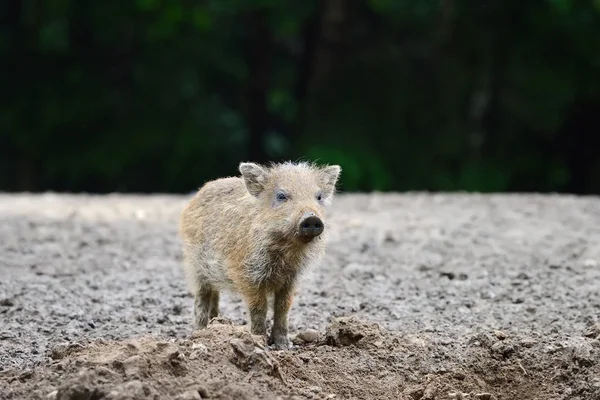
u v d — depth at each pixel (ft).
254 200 28.66
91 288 36.63
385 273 39.68
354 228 50.16
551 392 25.70
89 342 27.32
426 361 27.20
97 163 104.12
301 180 28.32
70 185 109.19
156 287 36.99
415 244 45.65
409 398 24.84
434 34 106.93
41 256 42.19
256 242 28.02
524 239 46.88
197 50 107.86
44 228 49.44
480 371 26.91
